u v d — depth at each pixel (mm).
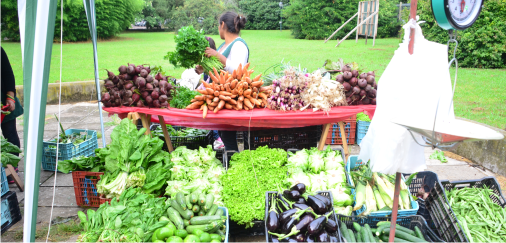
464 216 2877
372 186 3178
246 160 3480
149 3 29312
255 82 3596
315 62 13094
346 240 2600
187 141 4539
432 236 2699
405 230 2711
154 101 3617
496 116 6453
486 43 11156
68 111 7574
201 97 3551
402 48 2037
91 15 4031
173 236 2496
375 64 12422
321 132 4188
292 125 3629
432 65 2014
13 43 17953
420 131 1796
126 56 15141
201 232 2582
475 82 9469
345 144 4164
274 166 3385
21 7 2678
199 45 3781
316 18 22625
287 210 2623
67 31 20281
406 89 2027
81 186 3582
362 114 5500
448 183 3234
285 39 22641
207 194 2936
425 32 12219
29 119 2199
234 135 4312
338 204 3039
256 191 3109
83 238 2506
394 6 23109
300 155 3549
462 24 1864
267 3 31109
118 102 3617
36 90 2215
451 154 5113
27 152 2199
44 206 3713
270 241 2592
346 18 22578
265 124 3570
